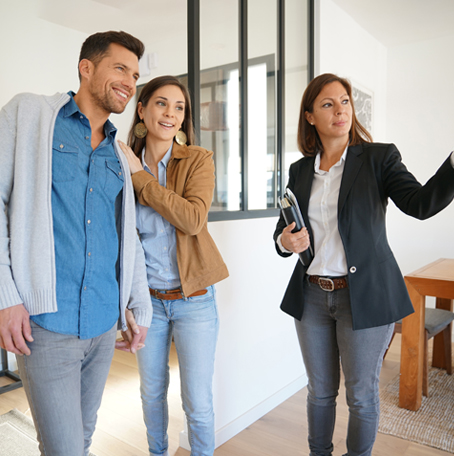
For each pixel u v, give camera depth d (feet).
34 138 3.35
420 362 8.13
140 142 5.31
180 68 12.60
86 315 3.50
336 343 5.17
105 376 3.99
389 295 4.64
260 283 7.95
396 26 12.05
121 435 7.09
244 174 7.61
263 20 8.20
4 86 10.12
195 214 4.63
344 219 4.70
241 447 6.84
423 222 13.32
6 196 3.27
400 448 6.82
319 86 4.93
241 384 7.50
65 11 10.68
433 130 13.16
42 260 3.24
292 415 7.93
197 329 5.04
